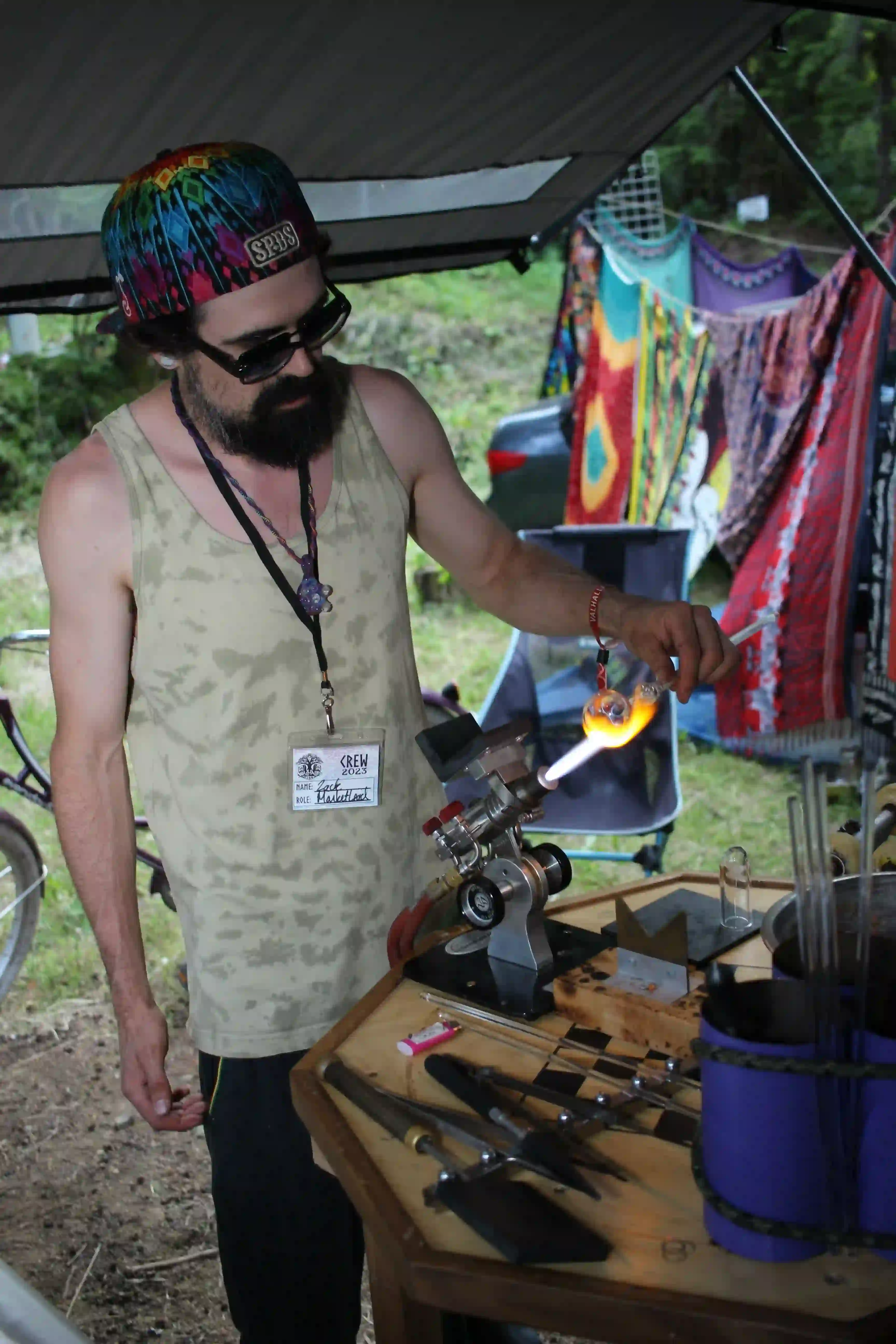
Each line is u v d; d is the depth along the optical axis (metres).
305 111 2.34
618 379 5.11
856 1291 0.99
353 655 1.66
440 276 10.70
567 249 5.79
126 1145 2.89
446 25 2.14
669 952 1.39
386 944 1.71
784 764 4.70
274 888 1.64
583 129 2.75
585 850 4.21
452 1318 1.62
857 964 1.00
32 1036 3.35
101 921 1.71
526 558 1.88
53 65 1.94
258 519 1.61
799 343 4.36
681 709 4.97
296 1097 1.33
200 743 1.62
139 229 1.47
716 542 4.79
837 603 4.34
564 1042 1.38
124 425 1.62
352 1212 1.73
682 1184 1.14
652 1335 0.98
